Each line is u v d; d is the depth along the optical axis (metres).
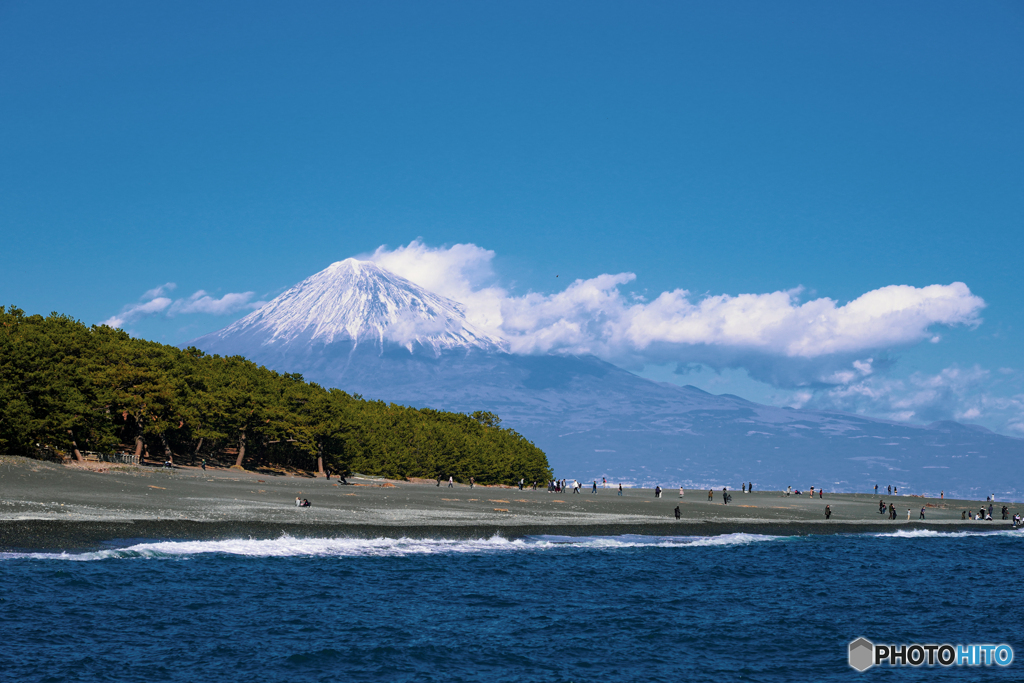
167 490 83.31
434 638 41.31
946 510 131.00
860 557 75.06
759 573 64.00
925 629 46.97
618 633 43.94
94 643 37.31
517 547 70.25
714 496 157.75
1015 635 45.81
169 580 49.59
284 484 109.19
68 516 61.06
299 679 34.53
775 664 39.44
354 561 59.31
